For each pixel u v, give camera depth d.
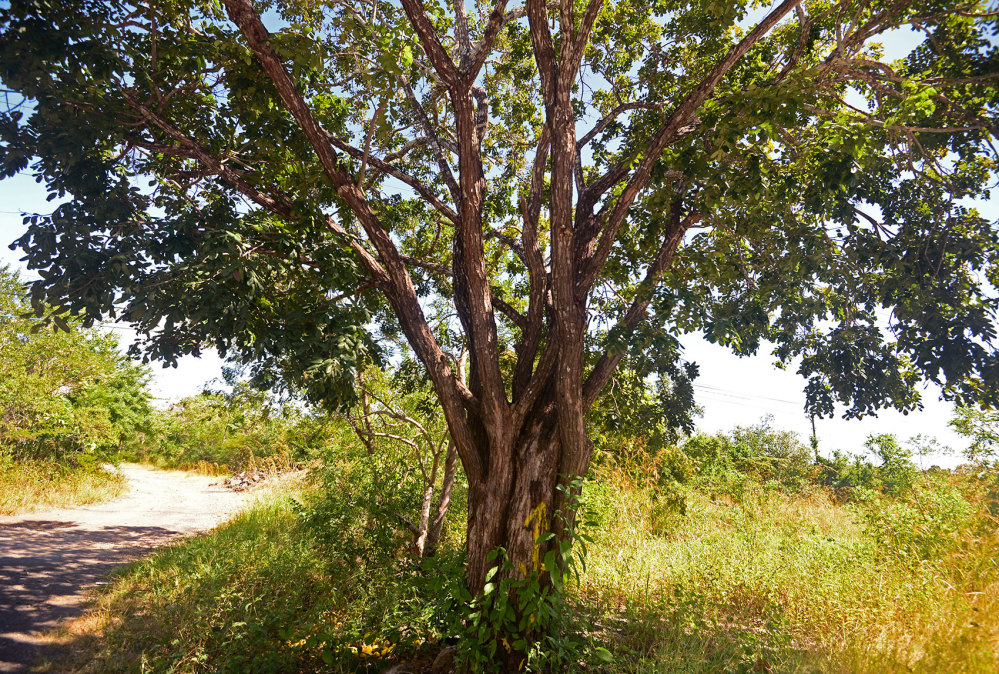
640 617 6.32
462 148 5.79
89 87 5.41
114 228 5.57
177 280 5.14
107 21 5.58
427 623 5.89
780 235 7.33
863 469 22.62
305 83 6.43
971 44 6.13
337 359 5.53
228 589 6.73
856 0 6.29
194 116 6.52
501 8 5.59
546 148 6.79
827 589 7.00
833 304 7.44
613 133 8.95
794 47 7.14
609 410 8.70
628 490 11.49
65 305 5.29
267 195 6.66
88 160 5.74
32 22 5.19
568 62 5.79
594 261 6.25
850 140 5.53
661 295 5.89
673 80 8.16
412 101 8.19
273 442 19.56
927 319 6.65
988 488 9.52
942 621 5.60
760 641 5.74
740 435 28.11
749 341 7.95
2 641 5.65
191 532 12.52
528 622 5.14
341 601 6.93
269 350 5.73
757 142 6.30
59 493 14.97
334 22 7.36
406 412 10.62
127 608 6.79
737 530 10.35
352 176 7.04
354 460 9.80
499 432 5.82
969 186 6.77
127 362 25.09
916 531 8.12
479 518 5.86
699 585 7.42
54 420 16.48
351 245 6.67
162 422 31.34
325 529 8.18
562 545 5.15
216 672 5.22
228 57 6.05
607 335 5.96
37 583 7.70
